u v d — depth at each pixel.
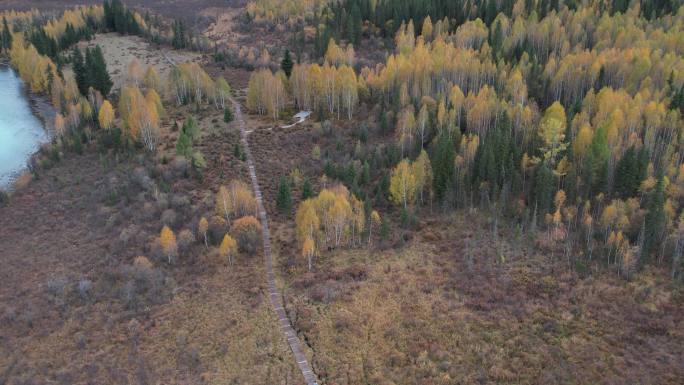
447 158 95.88
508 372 65.06
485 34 163.88
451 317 73.81
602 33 158.25
